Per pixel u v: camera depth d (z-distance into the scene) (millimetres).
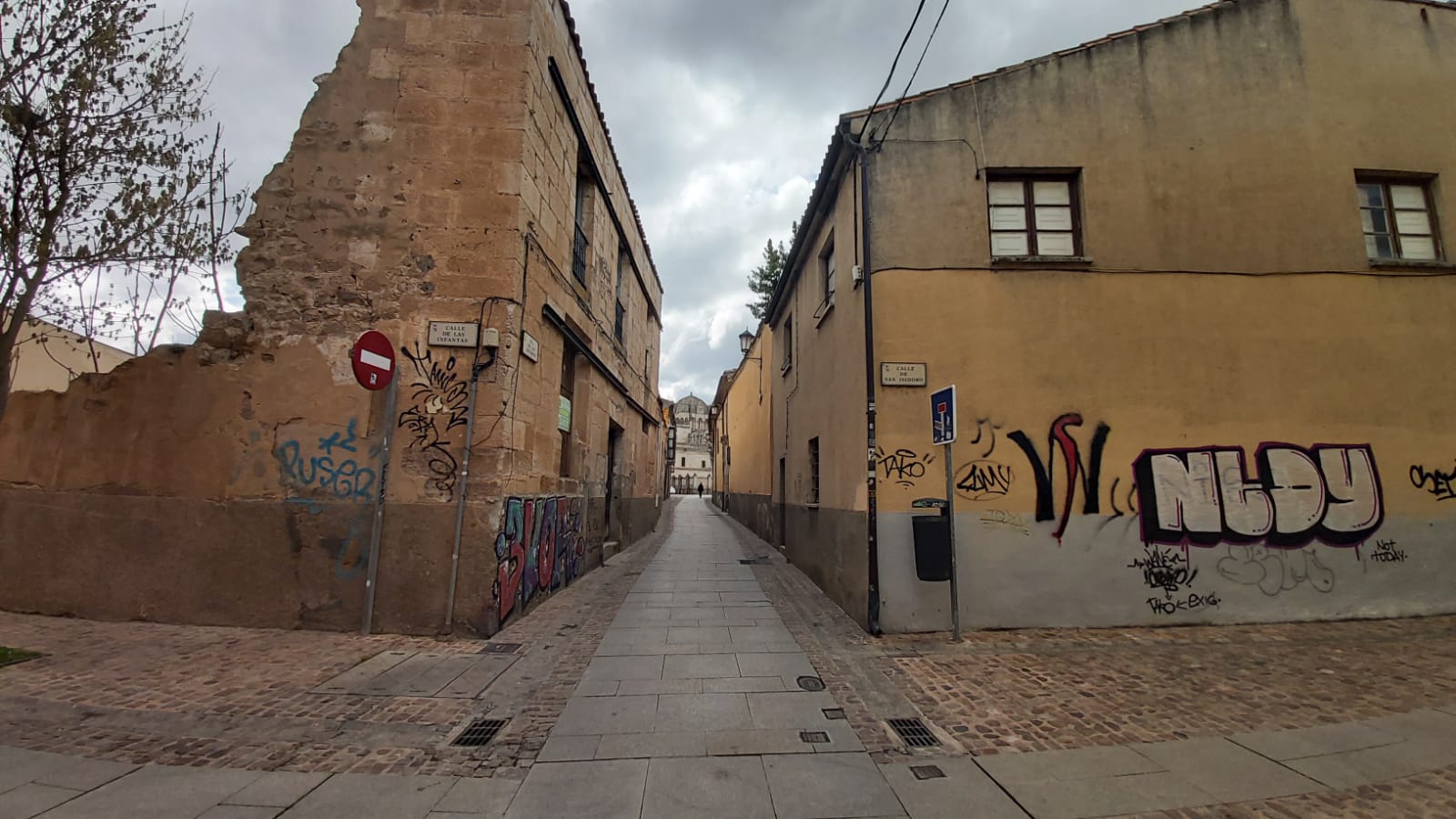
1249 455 7043
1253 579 6887
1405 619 6980
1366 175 7793
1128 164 7406
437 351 6754
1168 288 7219
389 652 5703
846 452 7766
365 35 7262
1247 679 5117
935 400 6410
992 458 6840
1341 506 7074
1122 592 6758
